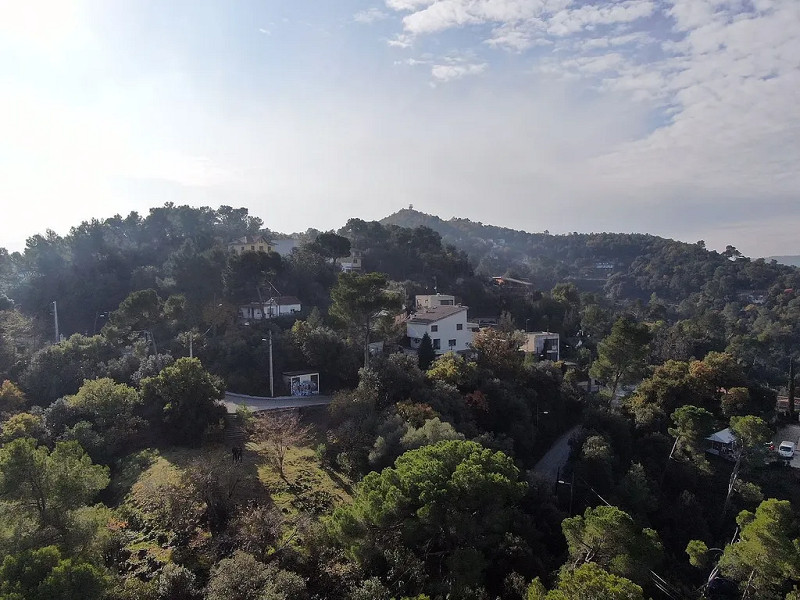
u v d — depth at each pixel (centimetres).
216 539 2031
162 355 4169
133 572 1889
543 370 4897
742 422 3428
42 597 1358
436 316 5681
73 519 1783
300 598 1672
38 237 7862
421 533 1992
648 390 4662
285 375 4372
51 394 3809
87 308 6488
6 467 1756
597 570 1605
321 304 6669
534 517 2808
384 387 3631
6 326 4919
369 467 2848
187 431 3158
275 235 11306
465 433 3331
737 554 2377
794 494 3719
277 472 2720
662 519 3378
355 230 10619
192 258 6359
